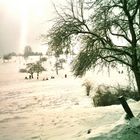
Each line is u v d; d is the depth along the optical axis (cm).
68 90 4581
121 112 1397
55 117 1457
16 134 1152
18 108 3006
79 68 1560
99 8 1495
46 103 3259
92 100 2466
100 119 1275
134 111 1318
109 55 1584
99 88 2256
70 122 1286
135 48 1470
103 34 1532
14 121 1445
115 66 1703
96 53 1513
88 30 1543
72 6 1552
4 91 5281
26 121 1422
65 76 8862
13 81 8531
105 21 1462
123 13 1534
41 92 4647
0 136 1134
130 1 1522
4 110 2848
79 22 1538
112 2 1504
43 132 1148
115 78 4338
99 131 880
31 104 3266
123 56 1670
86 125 1188
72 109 1731
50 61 12488
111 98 2123
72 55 1611
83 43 1600
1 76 10400
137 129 783
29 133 1152
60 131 1130
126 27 1594
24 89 5516
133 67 1522
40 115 1573
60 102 3247
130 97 2128
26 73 11569
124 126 817
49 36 1585
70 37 1570
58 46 1577
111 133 817
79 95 3666
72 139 921
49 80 8106
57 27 1572
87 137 849
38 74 9550
